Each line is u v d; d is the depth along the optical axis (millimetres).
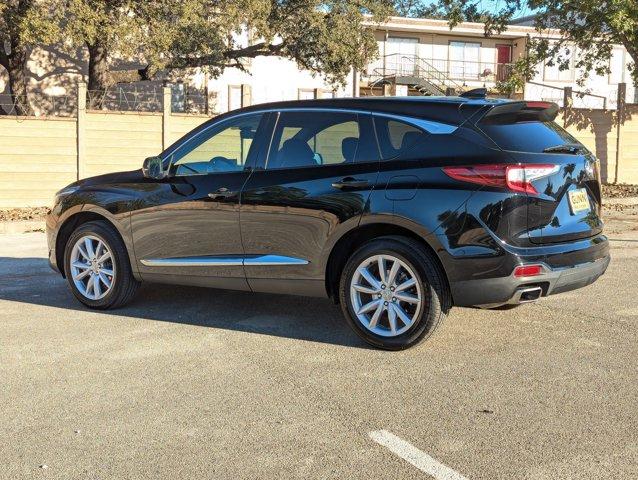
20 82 21531
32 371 4691
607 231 11664
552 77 36625
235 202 5566
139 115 16172
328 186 5160
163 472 3262
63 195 6598
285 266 5406
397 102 5148
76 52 26500
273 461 3352
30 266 8914
